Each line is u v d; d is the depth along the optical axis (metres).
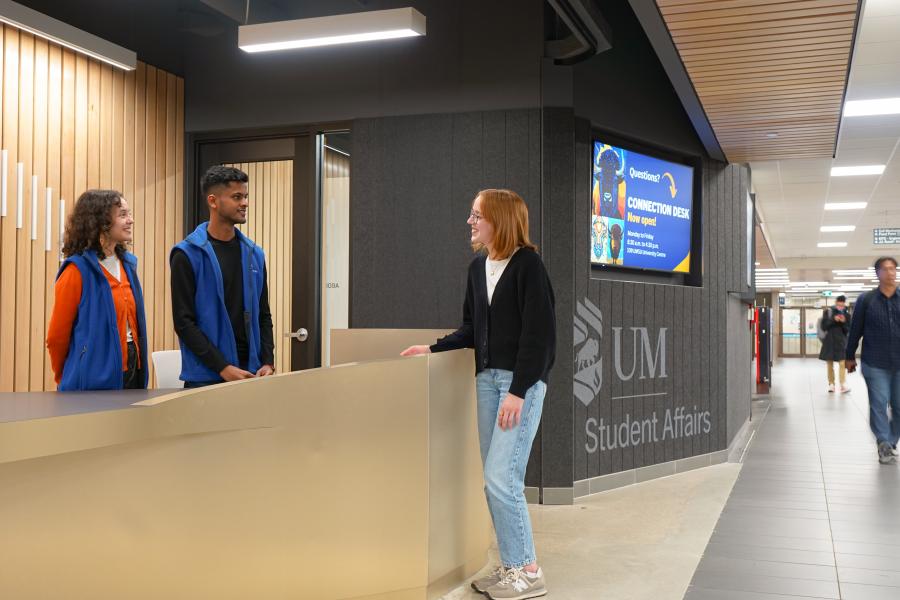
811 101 5.36
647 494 5.34
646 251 6.00
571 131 5.14
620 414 5.61
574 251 5.17
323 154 5.72
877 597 3.25
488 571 3.58
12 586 2.14
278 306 5.70
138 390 2.80
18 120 4.64
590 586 3.38
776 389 15.28
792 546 4.02
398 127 5.38
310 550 2.78
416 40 5.36
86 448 2.10
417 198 5.33
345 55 5.50
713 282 6.70
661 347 6.03
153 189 5.58
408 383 3.01
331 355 3.97
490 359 3.25
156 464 2.42
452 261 5.25
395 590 2.98
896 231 15.04
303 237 5.62
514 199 3.27
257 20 5.47
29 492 2.17
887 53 6.30
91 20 5.09
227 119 5.76
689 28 4.14
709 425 6.56
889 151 9.18
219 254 3.36
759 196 11.99
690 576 3.53
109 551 2.32
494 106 5.20
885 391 6.62
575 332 5.20
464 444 3.42
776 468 6.36
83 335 3.12
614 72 5.63
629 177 5.85
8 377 4.57
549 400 5.09
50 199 4.81
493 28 5.21
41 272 4.77
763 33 4.21
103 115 5.19
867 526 4.43
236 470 2.59
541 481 5.06
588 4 4.32
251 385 2.62
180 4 5.76
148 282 5.52
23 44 4.65
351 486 2.87
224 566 2.57
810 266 21.06
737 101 5.38
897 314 6.57
